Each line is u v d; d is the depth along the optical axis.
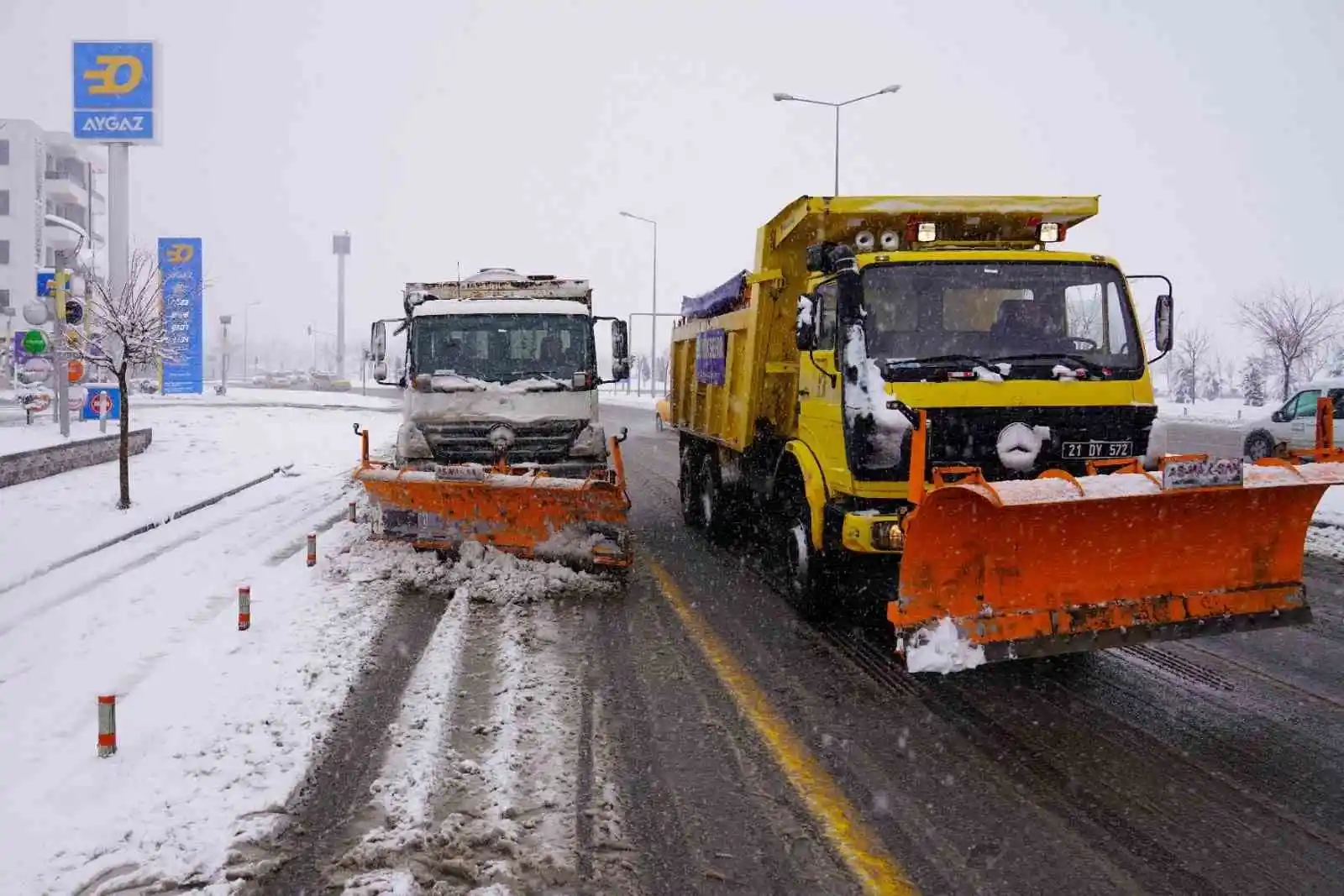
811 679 6.57
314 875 4.04
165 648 7.02
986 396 6.68
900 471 6.73
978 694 6.28
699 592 9.11
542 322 10.90
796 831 4.43
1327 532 12.02
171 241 35.38
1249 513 5.79
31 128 57.69
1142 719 5.83
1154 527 5.64
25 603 8.29
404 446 10.37
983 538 5.45
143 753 5.20
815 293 7.72
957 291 7.14
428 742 5.32
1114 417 6.79
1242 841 4.31
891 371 6.75
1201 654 7.20
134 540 11.27
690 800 4.73
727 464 11.16
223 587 8.88
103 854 4.20
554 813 4.57
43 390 24.75
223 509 13.84
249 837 4.31
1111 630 5.52
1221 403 54.44
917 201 8.20
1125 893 3.91
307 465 20.06
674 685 6.40
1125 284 7.24
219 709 5.80
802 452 7.95
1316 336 41.84
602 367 12.62
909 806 4.67
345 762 5.11
